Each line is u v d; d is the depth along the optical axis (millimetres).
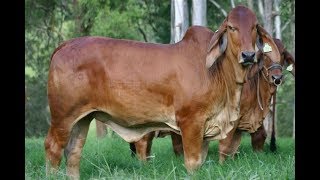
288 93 26156
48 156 7031
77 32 20031
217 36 6535
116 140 12945
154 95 6758
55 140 7012
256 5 23891
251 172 6730
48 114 25984
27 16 22281
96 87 6859
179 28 14352
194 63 6746
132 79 6766
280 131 27078
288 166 6906
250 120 9203
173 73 6715
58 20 23297
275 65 9242
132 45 6918
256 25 6535
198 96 6645
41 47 24250
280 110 27062
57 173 6930
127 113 6855
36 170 7734
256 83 9141
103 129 17047
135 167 8320
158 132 9344
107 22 18875
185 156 6766
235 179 6438
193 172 6602
